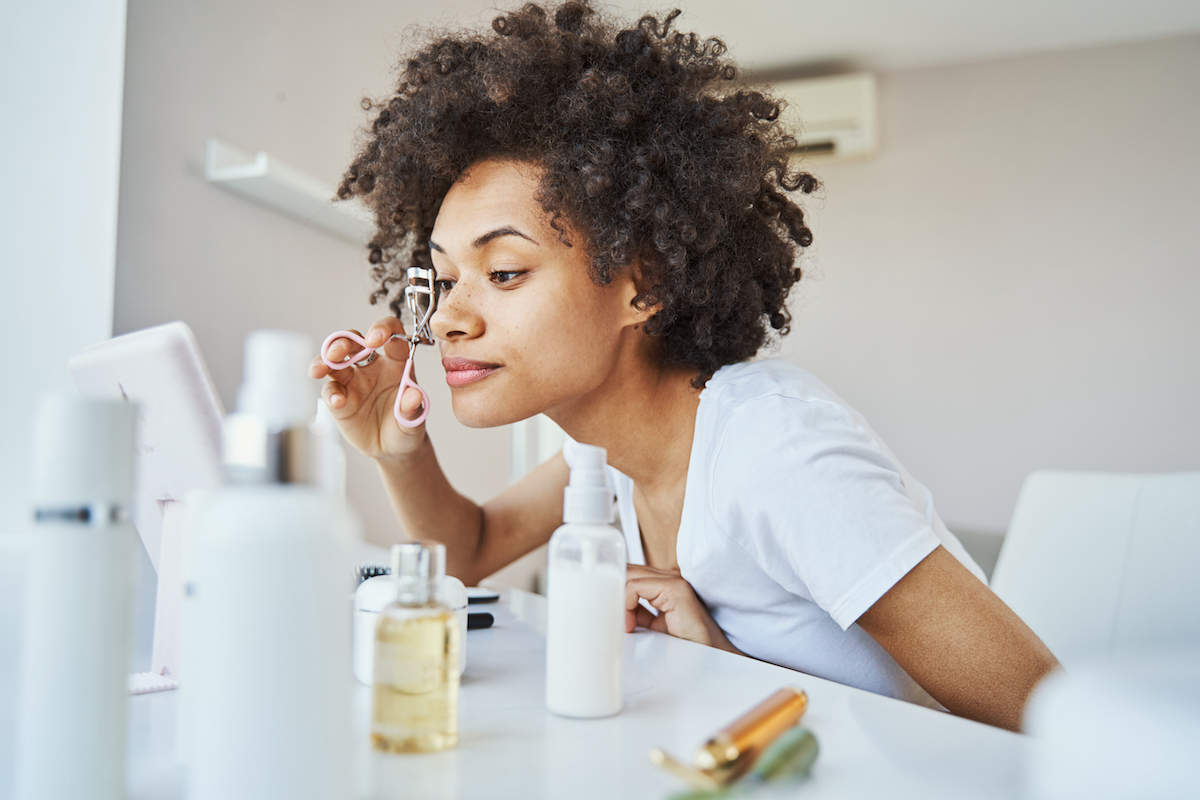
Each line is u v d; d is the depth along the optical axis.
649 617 0.93
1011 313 3.08
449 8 2.12
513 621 0.81
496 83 0.76
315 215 1.65
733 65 0.94
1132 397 2.96
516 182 0.77
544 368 0.76
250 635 0.29
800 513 0.68
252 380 0.31
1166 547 1.19
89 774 0.29
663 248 0.80
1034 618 1.31
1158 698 0.26
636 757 0.41
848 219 3.22
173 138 1.40
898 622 0.65
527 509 1.20
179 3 1.42
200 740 0.29
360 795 0.36
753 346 0.94
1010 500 3.04
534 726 0.46
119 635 0.30
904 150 3.19
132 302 1.33
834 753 0.42
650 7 2.54
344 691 0.30
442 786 0.37
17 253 1.29
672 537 0.94
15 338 1.29
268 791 0.28
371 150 0.97
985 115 3.13
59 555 0.30
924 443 3.12
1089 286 3.02
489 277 0.77
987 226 3.12
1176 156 2.98
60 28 1.31
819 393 0.78
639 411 0.88
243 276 1.54
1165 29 2.95
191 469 0.52
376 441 0.95
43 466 0.30
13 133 1.29
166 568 0.55
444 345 0.78
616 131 0.81
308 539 0.29
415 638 0.41
